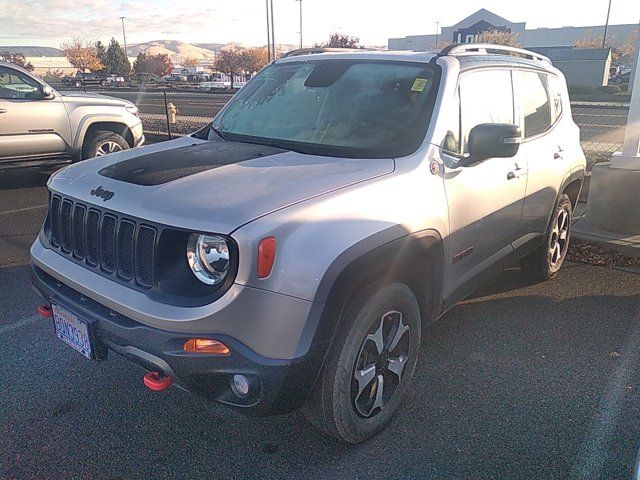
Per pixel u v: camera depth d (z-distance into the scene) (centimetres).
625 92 3953
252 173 284
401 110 342
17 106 830
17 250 598
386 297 282
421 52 385
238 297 234
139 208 257
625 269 566
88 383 353
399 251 281
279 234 239
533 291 505
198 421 318
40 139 859
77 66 7219
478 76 377
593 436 308
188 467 283
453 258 340
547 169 454
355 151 324
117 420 318
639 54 609
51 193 318
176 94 2728
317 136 348
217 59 6706
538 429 313
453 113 344
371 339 285
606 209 634
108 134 944
